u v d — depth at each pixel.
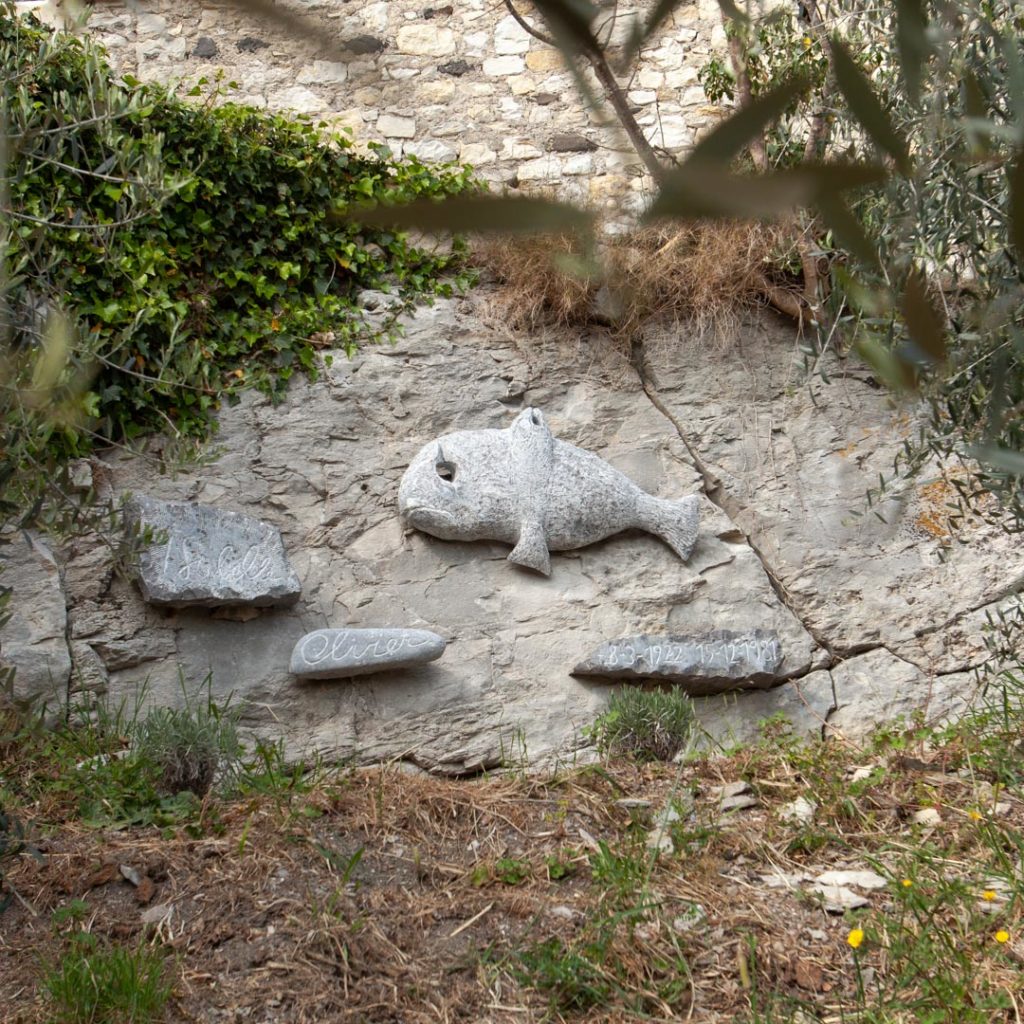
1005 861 3.61
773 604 5.82
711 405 6.34
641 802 4.30
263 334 5.92
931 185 2.76
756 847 3.92
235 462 5.62
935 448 3.86
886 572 5.99
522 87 7.16
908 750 4.83
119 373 5.40
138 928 3.29
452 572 5.60
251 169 6.10
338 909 3.42
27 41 5.43
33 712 4.67
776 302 6.49
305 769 4.84
